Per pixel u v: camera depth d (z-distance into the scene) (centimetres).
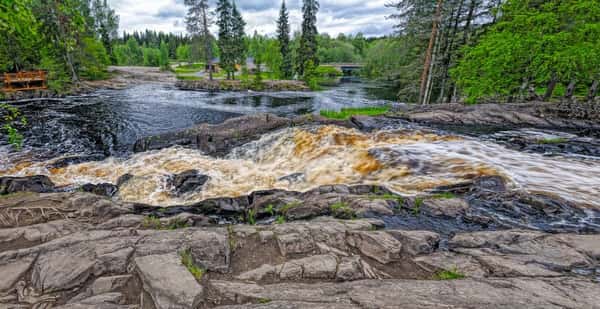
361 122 1259
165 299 262
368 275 331
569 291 267
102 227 462
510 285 280
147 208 607
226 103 2441
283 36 5084
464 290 270
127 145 1197
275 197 643
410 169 782
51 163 961
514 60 1486
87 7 3322
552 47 1334
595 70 1294
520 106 1470
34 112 1748
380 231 418
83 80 3328
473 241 412
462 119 1350
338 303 249
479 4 1920
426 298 254
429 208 537
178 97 2706
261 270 337
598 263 338
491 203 564
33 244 388
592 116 1299
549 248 376
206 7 3697
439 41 1934
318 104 2484
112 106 2055
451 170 748
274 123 1302
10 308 267
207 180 843
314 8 4459
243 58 5050
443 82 2272
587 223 491
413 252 380
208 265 336
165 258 331
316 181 821
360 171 843
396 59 2262
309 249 382
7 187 733
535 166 759
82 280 300
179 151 1101
